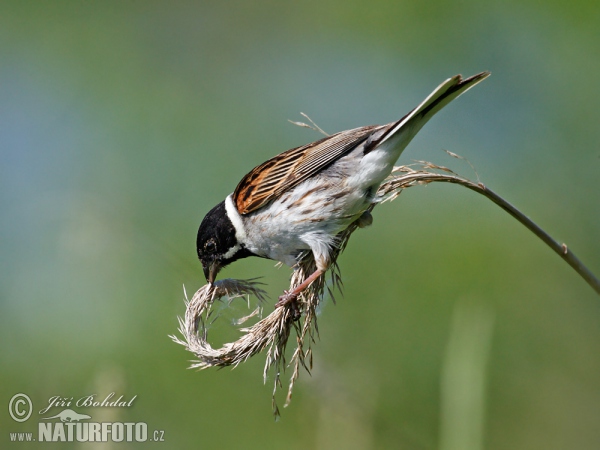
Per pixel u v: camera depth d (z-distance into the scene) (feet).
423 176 23.47
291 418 35.37
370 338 40.04
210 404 36.68
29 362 39.47
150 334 38.83
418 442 34.30
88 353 39.04
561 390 38.91
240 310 25.72
